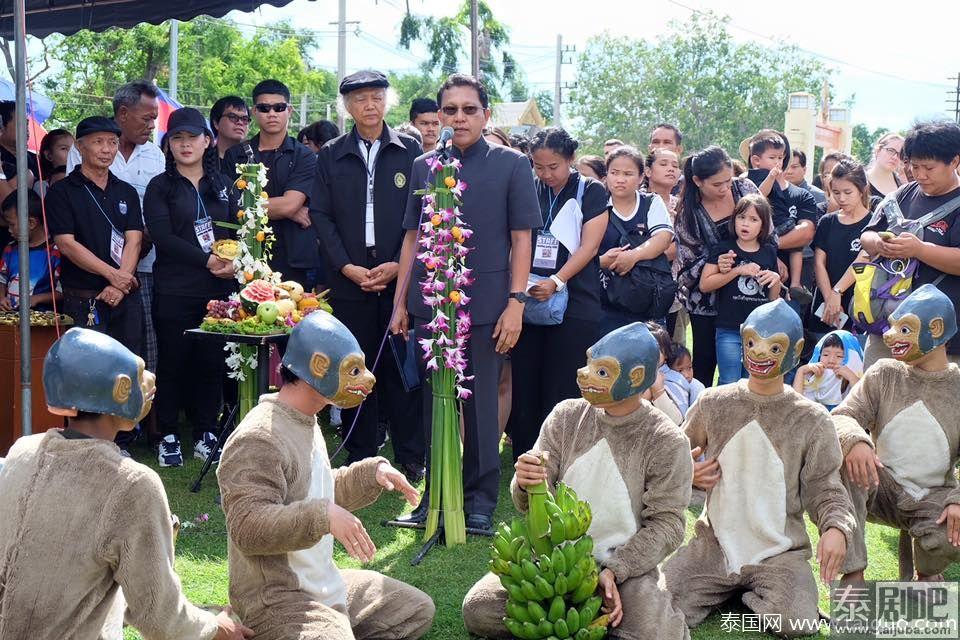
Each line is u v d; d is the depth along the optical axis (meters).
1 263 6.68
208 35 38.09
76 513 2.89
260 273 6.08
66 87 30.75
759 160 7.92
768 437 4.28
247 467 3.42
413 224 5.64
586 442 4.08
